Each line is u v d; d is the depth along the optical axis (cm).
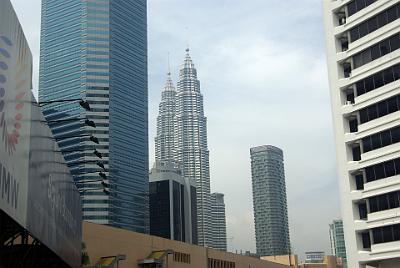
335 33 6781
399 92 5947
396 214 5750
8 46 1296
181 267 7344
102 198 13712
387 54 6144
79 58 15200
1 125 1234
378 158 6031
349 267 6097
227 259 8794
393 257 5703
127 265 6153
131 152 15750
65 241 2316
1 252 1781
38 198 1714
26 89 1473
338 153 6481
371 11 6369
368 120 6238
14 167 1342
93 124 2372
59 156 2161
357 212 6222
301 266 14638
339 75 6681
